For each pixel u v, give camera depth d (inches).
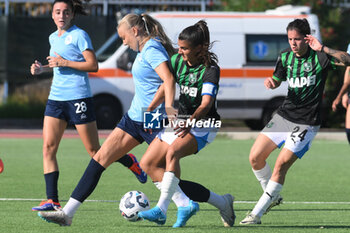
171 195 896.3
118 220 989.8
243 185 1427.2
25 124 3006.9
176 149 891.4
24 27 3115.2
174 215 1047.0
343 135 2512.3
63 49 1067.9
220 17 2559.1
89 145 1085.1
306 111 957.2
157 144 911.0
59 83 1066.1
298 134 952.3
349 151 2133.4
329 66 943.0
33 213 1045.8
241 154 2030.0
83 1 1096.8
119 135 941.2
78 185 916.6
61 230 905.5
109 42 2691.9
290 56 961.5
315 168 1737.2
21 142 2293.3
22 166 1689.2
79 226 936.9
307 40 932.0
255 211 952.3
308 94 953.5
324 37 2928.2
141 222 970.1
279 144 977.5
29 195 1250.0
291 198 1264.8
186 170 1672.0
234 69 2554.1
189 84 901.2
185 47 878.4
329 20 2972.4
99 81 2583.7
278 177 951.0
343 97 1366.9
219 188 1381.6
